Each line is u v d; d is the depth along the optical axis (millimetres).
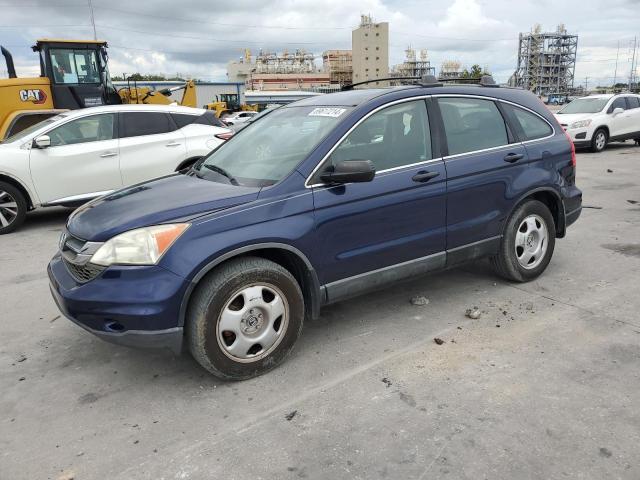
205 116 8922
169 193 3496
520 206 4496
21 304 4773
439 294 4582
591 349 3506
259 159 3744
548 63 122188
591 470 2383
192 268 2943
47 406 3092
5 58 12422
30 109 11250
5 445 2734
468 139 4191
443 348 3600
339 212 3449
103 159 7844
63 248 3420
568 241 6164
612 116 15867
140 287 2912
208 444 2682
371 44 132375
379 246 3686
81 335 4066
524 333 3779
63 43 11391
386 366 3387
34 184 7539
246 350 3201
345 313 4246
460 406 2910
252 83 154500
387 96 3850
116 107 8148
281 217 3236
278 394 3113
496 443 2588
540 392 3014
